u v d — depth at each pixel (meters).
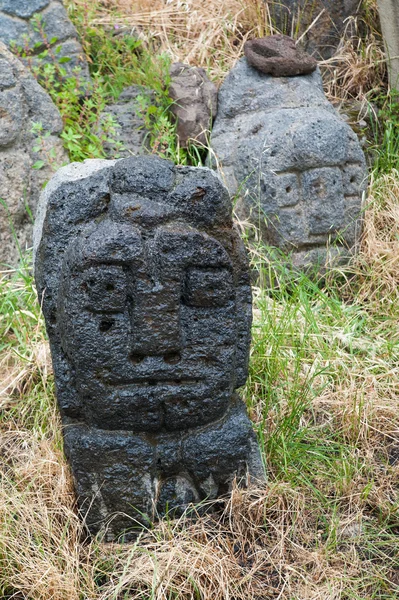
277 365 2.94
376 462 2.72
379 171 4.30
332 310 3.43
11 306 3.21
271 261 3.67
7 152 3.72
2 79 3.68
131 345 2.16
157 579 2.16
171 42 5.08
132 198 2.17
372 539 2.43
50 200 2.27
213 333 2.20
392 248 3.83
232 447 2.31
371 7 4.85
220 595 2.17
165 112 4.26
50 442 2.65
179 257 2.12
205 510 2.38
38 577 2.19
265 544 2.37
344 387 3.01
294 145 3.66
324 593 2.21
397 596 2.24
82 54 4.60
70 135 3.90
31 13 4.46
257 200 3.72
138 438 2.26
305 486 2.55
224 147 3.98
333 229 3.75
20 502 2.36
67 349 2.20
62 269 2.19
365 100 4.46
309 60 4.08
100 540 2.32
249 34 4.99
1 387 2.96
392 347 3.18
